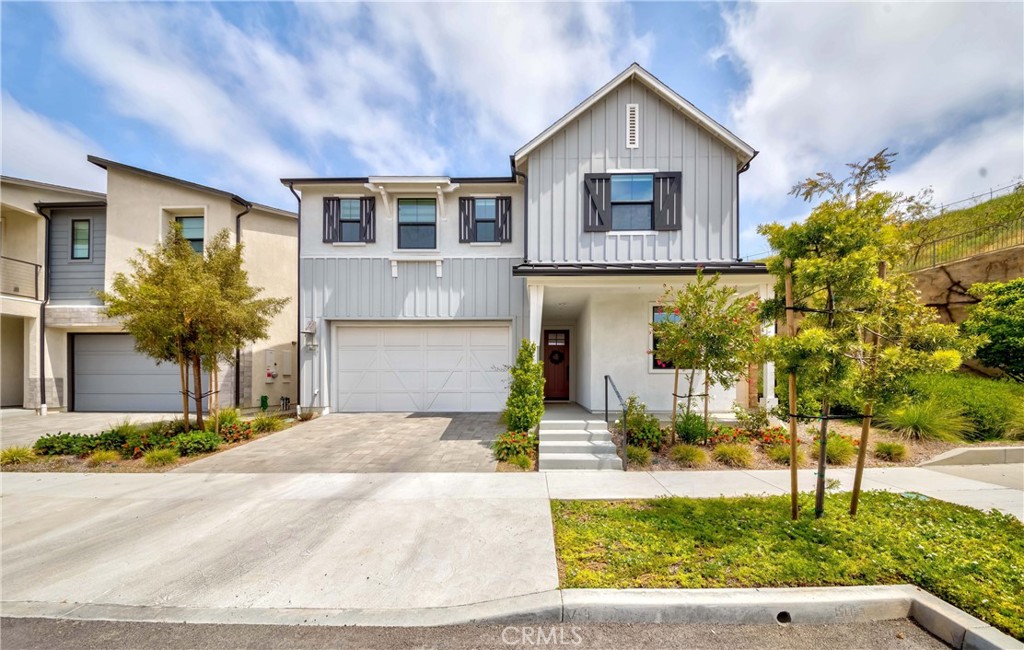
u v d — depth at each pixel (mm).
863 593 3014
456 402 11273
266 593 3229
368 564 3598
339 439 8156
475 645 2713
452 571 3463
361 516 4590
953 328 3713
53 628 2898
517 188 11109
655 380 9641
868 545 3602
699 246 9609
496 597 3117
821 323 4113
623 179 9758
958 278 10734
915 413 7176
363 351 11336
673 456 6594
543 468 6320
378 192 11133
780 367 4125
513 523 4352
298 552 3820
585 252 9695
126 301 7371
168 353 7785
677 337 6754
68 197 12680
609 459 6336
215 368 8227
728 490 5309
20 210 12227
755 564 3328
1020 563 3303
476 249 11125
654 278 8203
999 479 5645
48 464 6730
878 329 3908
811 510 4371
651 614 2939
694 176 9742
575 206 9773
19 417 11141
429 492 5312
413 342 11344
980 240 11391
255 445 7762
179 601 3156
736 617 2922
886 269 4156
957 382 8148
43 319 11930
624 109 9828
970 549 3521
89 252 12477
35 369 11820
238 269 8469
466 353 11320
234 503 5016
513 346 11109
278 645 2715
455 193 11219
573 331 12617
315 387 10992
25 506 5020
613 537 3908
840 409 8469
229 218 11977
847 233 3797
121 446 7230
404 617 2953
